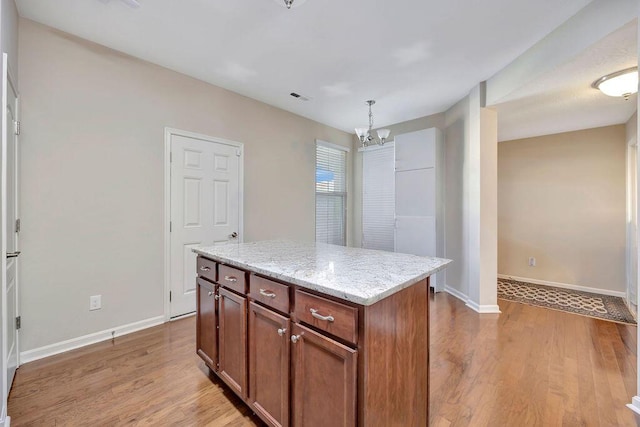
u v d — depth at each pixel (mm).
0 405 1375
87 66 2365
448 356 2215
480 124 3182
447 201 3988
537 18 2086
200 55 2607
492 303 3225
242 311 1588
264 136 3770
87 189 2373
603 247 3938
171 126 2877
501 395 1752
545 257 4379
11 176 1822
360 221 5227
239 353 1616
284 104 3820
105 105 2463
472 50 2520
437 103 3777
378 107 3918
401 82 3158
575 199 4141
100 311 2447
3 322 1427
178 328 2709
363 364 1061
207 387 1830
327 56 2621
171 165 2885
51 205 2199
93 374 1952
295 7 1968
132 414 1588
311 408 1227
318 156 4676
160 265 2811
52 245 2205
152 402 1685
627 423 1522
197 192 3094
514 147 4629
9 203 1774
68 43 2271
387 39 2346
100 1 1905
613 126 3859
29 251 2100
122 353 2236
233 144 3418
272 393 1414
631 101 2971
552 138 4312
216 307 1821
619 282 3818
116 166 2527
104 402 1679
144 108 2689
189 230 3029
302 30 2232
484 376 1950
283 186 4043
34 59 2117
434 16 2062
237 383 1631
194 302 3068
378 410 1126
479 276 3217
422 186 3975
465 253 3562
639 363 1643
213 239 3232
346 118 4414
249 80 3109
